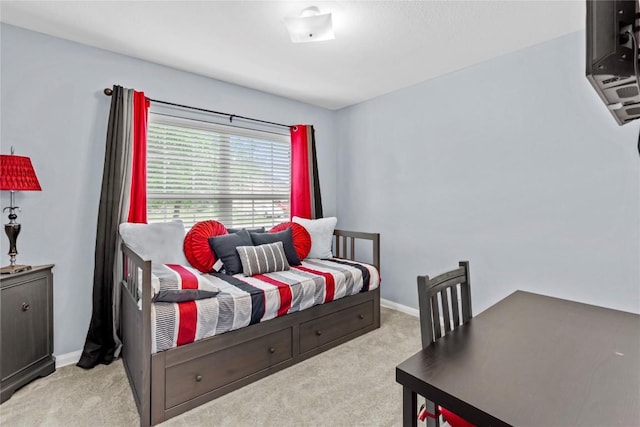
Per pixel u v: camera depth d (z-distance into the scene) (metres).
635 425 0.64
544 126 2.39
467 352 0.97
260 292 2.09
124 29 2.16
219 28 2.15
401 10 1.96
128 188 2.42
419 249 3.23
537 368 0.87
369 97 3.59
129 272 2.14
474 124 2.78
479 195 2.77
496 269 2.68
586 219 2.22
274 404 1.83
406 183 3.32
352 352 2.48
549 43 2.36
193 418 1.71
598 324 1.18
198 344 1.81
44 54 2.22
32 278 2.05
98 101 2.42
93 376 2.12
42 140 2.21
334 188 4.07
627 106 0.91
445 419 1.10
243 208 3.32
